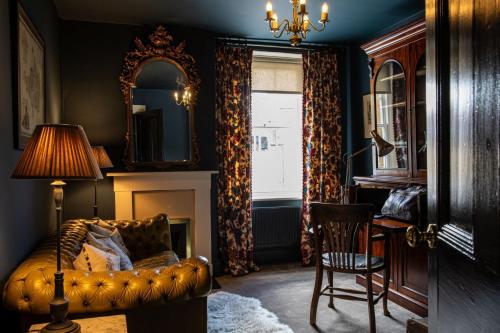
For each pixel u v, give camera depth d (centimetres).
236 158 441
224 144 441
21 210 219
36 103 263
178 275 189
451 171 81
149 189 402
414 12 376
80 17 383
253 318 299
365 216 265
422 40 331
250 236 445
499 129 56
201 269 192
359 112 472
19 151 221
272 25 283
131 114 402
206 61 427
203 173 414
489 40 59
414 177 343
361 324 291
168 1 345
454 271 78
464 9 71
